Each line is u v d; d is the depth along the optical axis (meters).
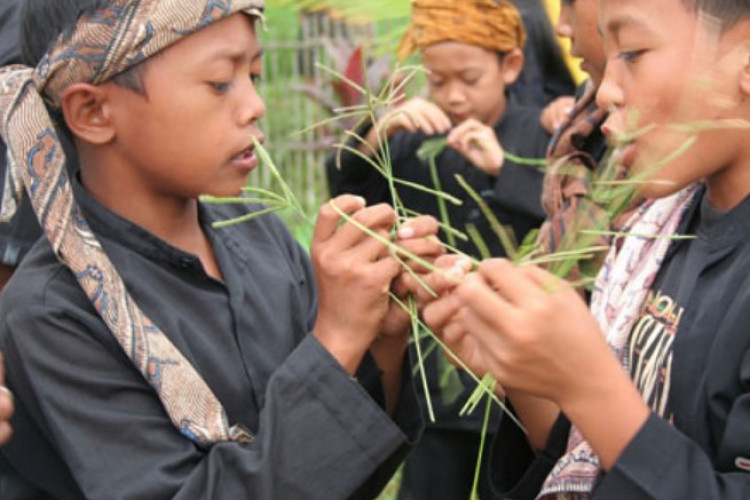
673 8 1.40
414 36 3.15
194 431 1.53
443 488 2.92
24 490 1.72
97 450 1.52
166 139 1.58
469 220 3.05
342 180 3.18
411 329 1.88
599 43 2.13
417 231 1.62
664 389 1.52
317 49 6.50
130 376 1.57
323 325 1.60
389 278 1.59
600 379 1.29
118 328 1.54
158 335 1.56
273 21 6.37
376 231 1.61
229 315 1.69
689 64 1.40
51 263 1.62
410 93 3.47
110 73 1.56
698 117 1.41
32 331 1.55
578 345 1.27
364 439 1.55
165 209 1.67
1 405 1.52
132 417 1.54
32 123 1.58
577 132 2.20
